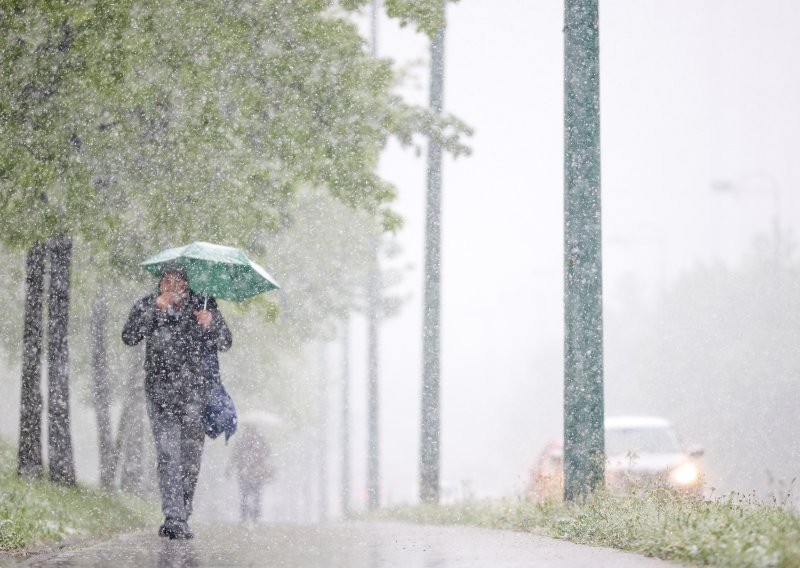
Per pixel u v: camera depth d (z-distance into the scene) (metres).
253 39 35.81
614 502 28.30
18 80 32.81
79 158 34.06
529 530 31.84
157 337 27.97
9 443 51.31
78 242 47.25
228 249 29.05
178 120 35.41
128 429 59.12
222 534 30.25
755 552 17.89
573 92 33.22
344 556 21.44
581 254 32.88
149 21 33.69
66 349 40.12
